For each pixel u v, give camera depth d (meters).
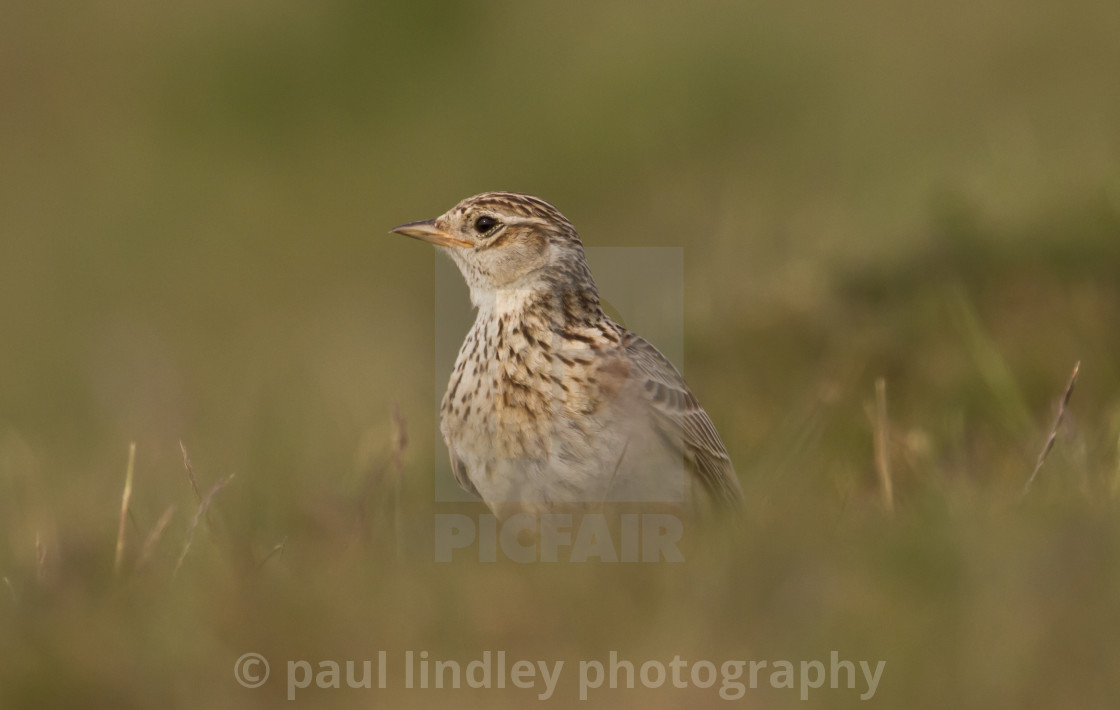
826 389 16.27
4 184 45.78
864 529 11.30
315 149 45.06
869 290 18.30
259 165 45.03
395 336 28.03
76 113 48.25
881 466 13.29
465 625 10.19
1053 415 15.45
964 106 32.25
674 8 41.12
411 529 12.79
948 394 16.56
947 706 8.97
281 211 43.06
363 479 14.46
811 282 18.67
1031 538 10.44
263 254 41.28
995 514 11.28
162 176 45.22
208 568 11.45
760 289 19.03
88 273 41.00
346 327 30.77
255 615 10.39
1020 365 16.81
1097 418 15.77
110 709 9.52
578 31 43.44
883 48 37.31
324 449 18.14
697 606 10.05
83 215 43.91
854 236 19.81
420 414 20.45
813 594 9.98
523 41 44.44
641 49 40.75
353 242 41.28
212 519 12.84
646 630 9.98
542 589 10.46
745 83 38.09
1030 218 18.42
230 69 47.09
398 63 45.34
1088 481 12.38
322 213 42.75
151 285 40.16
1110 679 8.90
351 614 10.41
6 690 9.53
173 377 23.16
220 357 30.66
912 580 10.12
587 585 10.50
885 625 9.68
